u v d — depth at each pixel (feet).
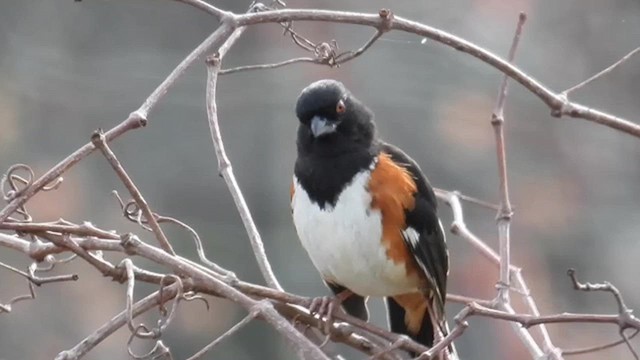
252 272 48.65
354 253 19.86
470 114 49.08
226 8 50.03
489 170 49.37
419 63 49.06
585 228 49.80
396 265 20.08
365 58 49.14
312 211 19.95
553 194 49.83
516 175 49.70
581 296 49.32
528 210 49.62
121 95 49.21
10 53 48.85
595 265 49.52
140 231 47.21
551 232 49.75
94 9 49.52
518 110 49.96
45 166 48.19
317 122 19.62
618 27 51.47
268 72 49.16
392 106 48.98
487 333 47.29
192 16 49.85
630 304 49.24
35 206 45.98
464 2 50.42
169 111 49.06
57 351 44.45
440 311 20.49
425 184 20.54
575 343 47.50
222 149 18.39
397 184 19.94
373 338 18.58
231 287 15.71
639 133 16.03
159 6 49.70
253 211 49.16
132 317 15.60
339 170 19.79
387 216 19.84
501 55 50.62
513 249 49.24
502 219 18.52
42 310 44.52
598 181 50.11
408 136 49.06
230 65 49.24
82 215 46.75
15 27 48.98
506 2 50.62
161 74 49.44
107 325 15.62
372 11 49.73
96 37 49.55
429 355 14.90
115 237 16.31
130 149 48.67
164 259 15.62
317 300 17.78
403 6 50.08
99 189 47.52
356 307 21.25
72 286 44.80
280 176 49.34
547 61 51.29
